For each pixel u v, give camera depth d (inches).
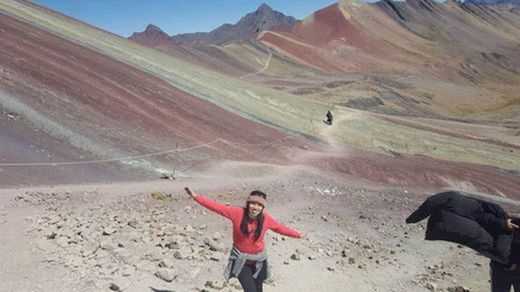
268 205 583.5
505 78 5880.9
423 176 1079.0
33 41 1055.6
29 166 552.1
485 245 224.8
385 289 365.7
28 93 754.2
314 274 362.3
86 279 274.7
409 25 6845.5
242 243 220.5
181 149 791.7
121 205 470.9
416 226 606.2
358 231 539.2
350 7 6373.0
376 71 4938.5
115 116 829.2
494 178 1245.1
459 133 2171.5
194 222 441.4
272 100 1679.4
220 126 1015.6
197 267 320.2
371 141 1402.6
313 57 4864.7
